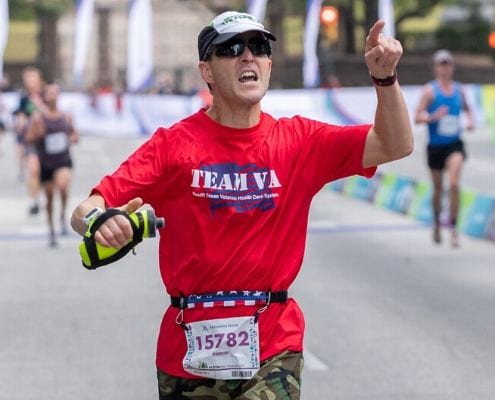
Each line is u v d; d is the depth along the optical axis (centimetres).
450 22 13488
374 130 877
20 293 2247
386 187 3841
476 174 4894
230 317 875
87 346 1759
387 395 1455
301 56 12556
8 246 2917
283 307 890
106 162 5581
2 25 8150
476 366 1616
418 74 12262
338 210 3716
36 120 2878
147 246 2911
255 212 877
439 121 2758
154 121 8000
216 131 884
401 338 1808
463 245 2909
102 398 1457
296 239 895
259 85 878
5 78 9500
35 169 3531
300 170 891
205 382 886
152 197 886
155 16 14388
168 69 13912
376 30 829
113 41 14075
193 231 877
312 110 7512
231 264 874
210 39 875
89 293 2239
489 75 12262
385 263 2620
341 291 2252
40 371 1602
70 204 3825
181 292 885
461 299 2159
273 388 863
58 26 14050
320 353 1705
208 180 874
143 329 1884
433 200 2895
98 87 12500
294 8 12331
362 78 12106
